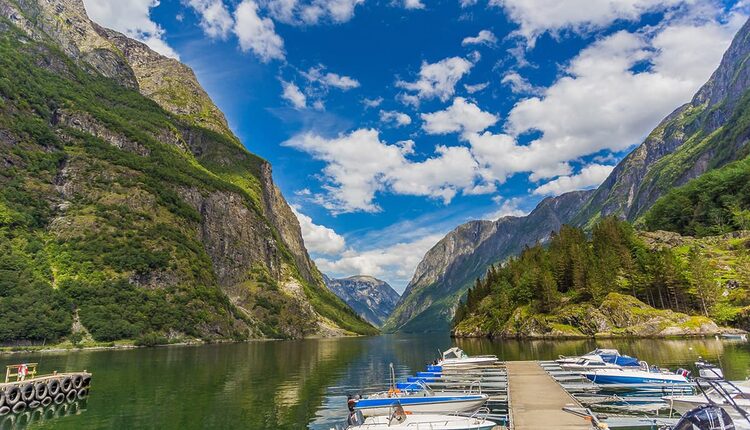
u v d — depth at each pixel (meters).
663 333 96.81
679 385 39.59
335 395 43.34
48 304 131.12
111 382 52.84
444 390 42.31
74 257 157.00
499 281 163.75
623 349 72.50
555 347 88.94
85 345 125.81
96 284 150.62
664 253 118.12
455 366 60.81
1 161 173.00
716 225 162.88
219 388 48.03
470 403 32.28
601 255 126.88
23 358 90.38
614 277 118.38
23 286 131.62
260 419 32.88
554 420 25.94
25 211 163.38
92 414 34.75
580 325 110.88
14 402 35.78
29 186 175.12
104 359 87.19
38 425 31.41
